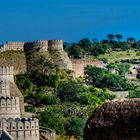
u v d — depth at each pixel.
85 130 55.69
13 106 168.88
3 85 186.50
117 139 53.72
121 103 54.91
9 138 138.00
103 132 54.41
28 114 188.38
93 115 55.59
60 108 195.62
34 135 156.62
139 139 52.78
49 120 176.62
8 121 154.62
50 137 166.75
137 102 54.47
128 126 53.25
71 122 176.88
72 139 174.25
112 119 54.28
